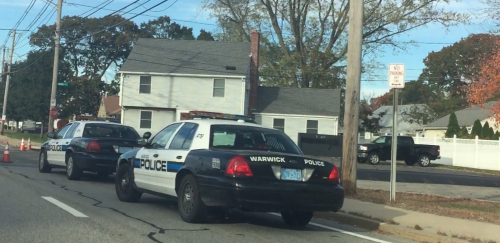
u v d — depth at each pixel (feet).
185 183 30.01
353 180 43.62
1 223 28.37
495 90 43.83
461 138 134.62
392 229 31.42
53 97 111.55
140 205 36.52
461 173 101.14
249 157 27.25
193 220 29.55
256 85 137.69
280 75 154.61
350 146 43.45
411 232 30.25
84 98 213.66
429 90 240.53
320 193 27.78
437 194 54.60
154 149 34.35
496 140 123.44
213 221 31.37
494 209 42.70
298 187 27.35
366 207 38.73
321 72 148.97
